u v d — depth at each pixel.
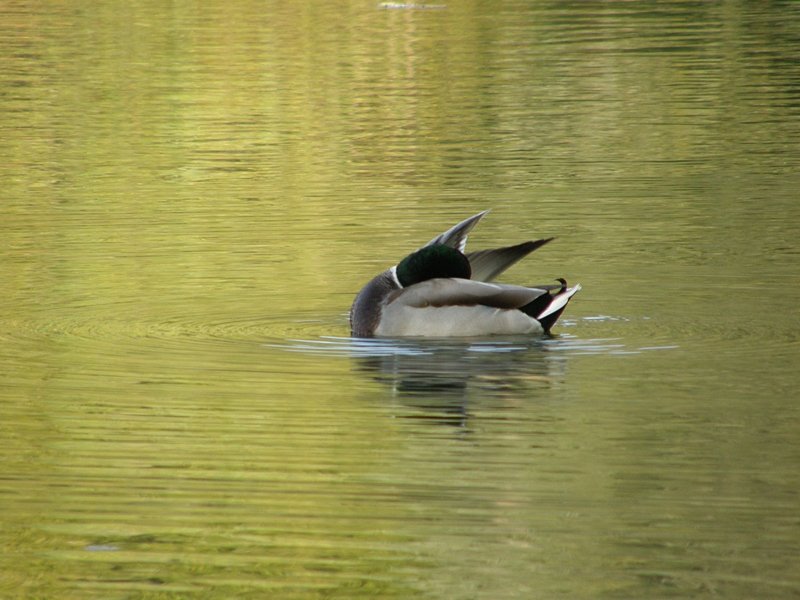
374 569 7.53
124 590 7.32
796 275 15.27
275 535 8.02
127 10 43.22
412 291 13.25
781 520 8.14
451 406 10.69
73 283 15.38
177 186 21.91
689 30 38.94
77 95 30.80
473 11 43.38
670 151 23.97
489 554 7.69
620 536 7.92
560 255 16.56
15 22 40.84
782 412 10.36
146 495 8.70
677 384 11.21
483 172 22.47
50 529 8.16
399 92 30.73
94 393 11.15
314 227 18.56
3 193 21.47
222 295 14.84
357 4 44.88
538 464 9.22
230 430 10.07
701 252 16.56
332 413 10.52
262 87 31.48
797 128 25.92
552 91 30.44
